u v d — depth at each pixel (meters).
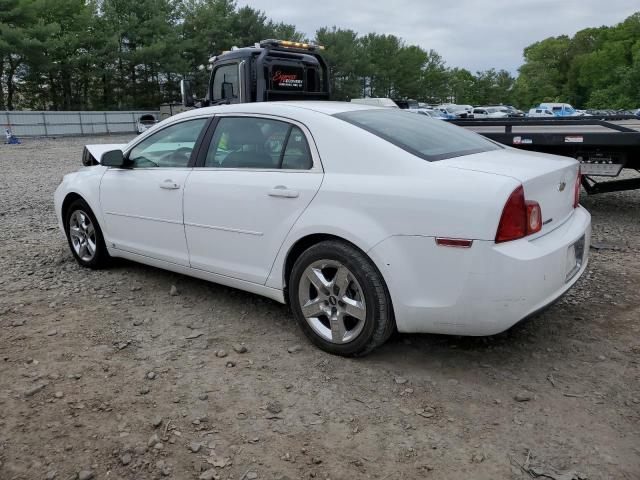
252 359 3.53
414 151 3.32
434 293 3.08
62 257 5.83
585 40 113.00
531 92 103.31
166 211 4.37
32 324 4.07
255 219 3.76
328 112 3.71
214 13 54.31
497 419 2.88
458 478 2.46
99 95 51.66
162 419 2.90
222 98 9.58
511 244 2.96
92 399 3.08
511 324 3.02
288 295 3.81
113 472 2.52
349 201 3.31
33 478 2.48
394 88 77.19
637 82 76.38
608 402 3.01
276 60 9.15
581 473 2.47
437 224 3.02
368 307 3.28
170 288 4.81
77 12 48.28
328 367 3.41
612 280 4.89
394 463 2.56
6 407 3.01
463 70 106.62
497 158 3.47
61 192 5.48
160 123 4.63
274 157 3.76
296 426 2.84
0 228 7.38
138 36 49.41
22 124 36.94
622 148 6.86
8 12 41.91
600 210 8.13
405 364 3.45
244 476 2.48
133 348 3.69
